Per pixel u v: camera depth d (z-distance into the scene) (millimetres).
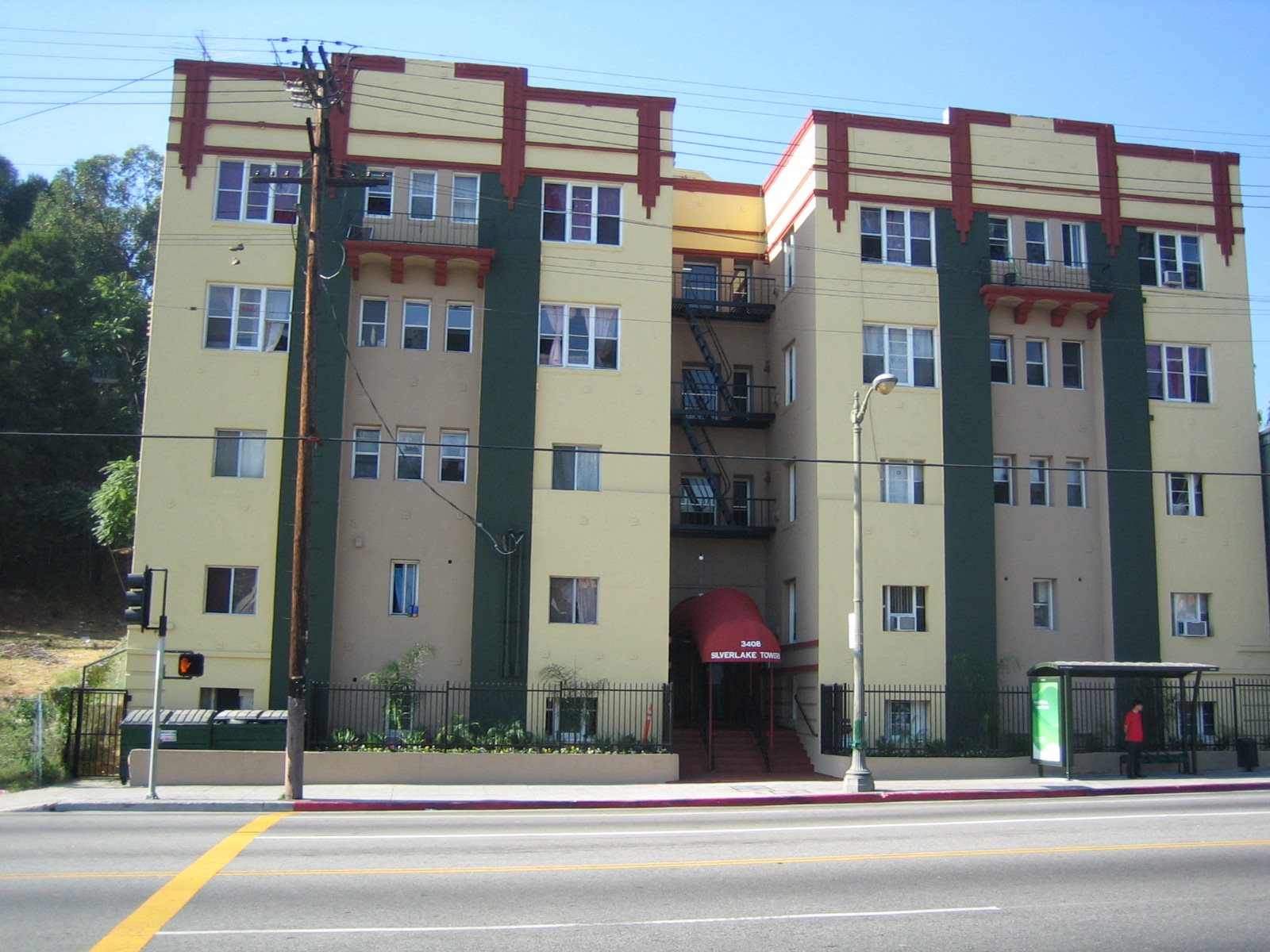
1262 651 31250
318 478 27719
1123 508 31078
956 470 30047
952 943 9570
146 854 13578
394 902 10883
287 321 28375
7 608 47844
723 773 27984
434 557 28281
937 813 19406
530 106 29891
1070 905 11047
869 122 31156
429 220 29188
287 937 9508
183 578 27062
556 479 28703
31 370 50312
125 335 55188
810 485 29984
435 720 27438
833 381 29891
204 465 27562
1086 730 29641
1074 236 32188
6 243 63750
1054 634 30547
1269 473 31703
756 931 9883
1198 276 32875
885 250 30906
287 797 21312
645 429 29109
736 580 33625
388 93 29359
